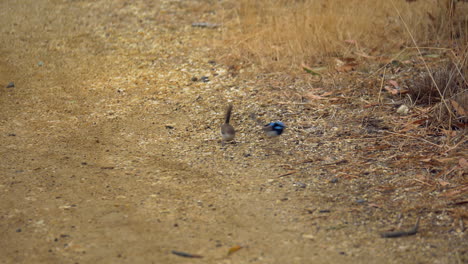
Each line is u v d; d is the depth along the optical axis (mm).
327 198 13117
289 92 20141
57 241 11383
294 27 24922
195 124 18016
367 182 13852
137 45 26141
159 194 13453
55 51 25438
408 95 18672
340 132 16891
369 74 21125
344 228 11781
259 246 11164
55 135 17344
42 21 29406
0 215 12430
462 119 16719
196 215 12445
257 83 21203
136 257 10781
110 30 28141
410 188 13438
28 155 15828
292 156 15539
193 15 30125
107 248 11117
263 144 16391
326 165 14883
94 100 20281
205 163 15242
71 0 32938
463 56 19531
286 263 10547
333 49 23453
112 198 13258
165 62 24000
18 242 11352
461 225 11680
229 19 29141
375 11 26031
